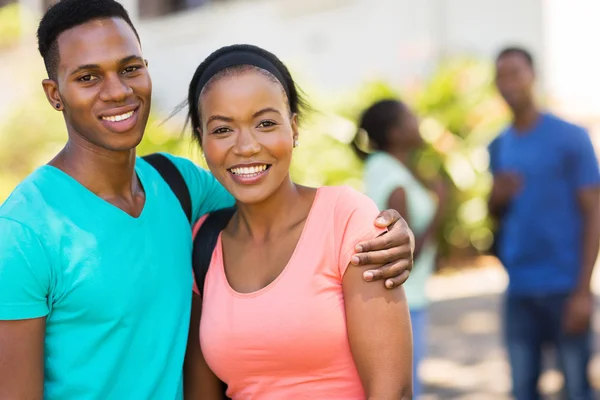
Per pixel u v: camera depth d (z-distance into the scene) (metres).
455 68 9.25
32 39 10.98
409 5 9.84
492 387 5.73
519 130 4.55
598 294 7.68
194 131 2.54
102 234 2.22
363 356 2.21
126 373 2.25
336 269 2.26
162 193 2.46
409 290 4.32
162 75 11.56
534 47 9.53
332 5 10.23
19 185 2.21
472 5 9.80
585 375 4.40
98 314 2.18
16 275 2.07
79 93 2.22
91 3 2.25
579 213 4.41
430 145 8.44
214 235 2.45
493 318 7.40
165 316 2.32
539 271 4.45
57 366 2.19
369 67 10.07
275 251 2.32
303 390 2.26
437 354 6.51
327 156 8.22
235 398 2.37
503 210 4.61
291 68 8.72
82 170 2.29
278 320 2.21
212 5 11.17
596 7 9.38
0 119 10.08
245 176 2.32
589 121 9.22
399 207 4.31
